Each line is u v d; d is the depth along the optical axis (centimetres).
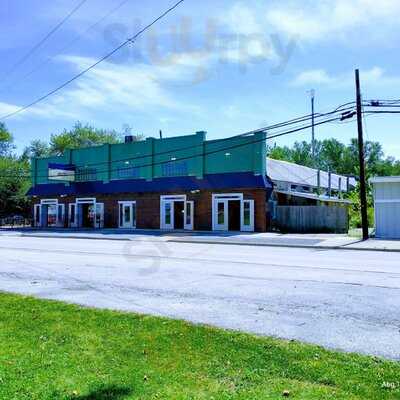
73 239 2517
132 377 405
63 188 3962
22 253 1662
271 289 852
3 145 6875
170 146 3309
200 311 673
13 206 5372
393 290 830
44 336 538
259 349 478
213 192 3066
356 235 2542
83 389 379
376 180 2364
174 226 3253
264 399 355
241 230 2945
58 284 938
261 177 2906
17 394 370
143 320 606
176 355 464
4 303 729
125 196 3522
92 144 6975
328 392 368
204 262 1333
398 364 430
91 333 548
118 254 1603
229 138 3020
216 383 390
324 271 1113
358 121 2245
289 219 2992
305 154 7875
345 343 507
